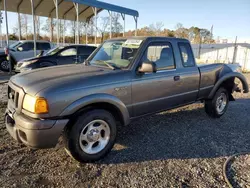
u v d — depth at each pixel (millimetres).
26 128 2480
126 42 3686
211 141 3775
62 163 2953
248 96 7457
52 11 17469
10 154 3119
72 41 28594
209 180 2652
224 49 19734
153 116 5008
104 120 3016
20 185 2465
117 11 13562
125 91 3146
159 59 3678
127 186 2502
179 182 2598
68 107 2609
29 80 2826
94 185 2510
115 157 3148
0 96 6285
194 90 4332
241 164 3047
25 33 29359
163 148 3459
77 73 3033
